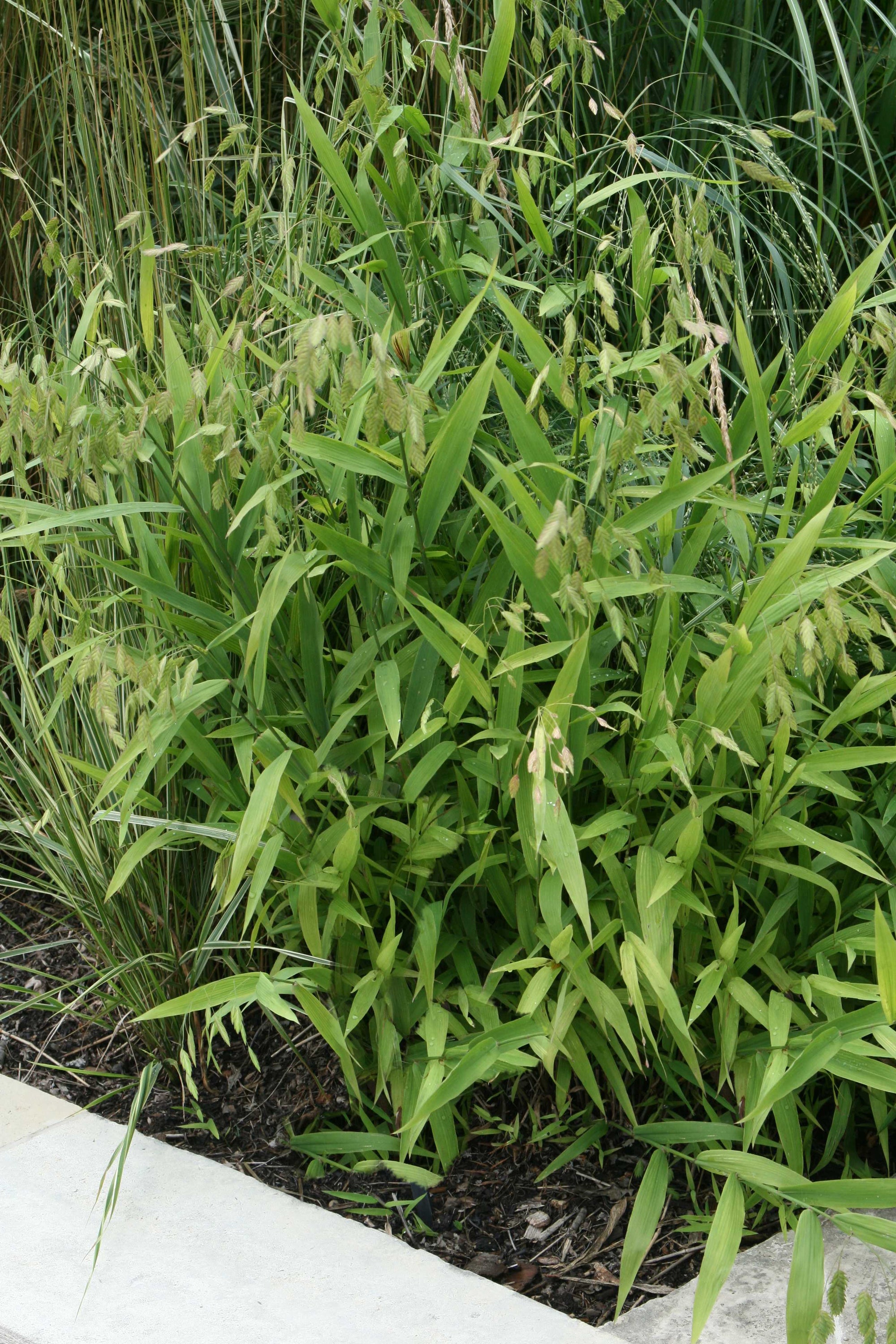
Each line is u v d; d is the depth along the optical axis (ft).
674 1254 4.94
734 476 5.43
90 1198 5.26
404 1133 5.18
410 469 4.93
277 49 8.41
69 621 6.50
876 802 5.32
